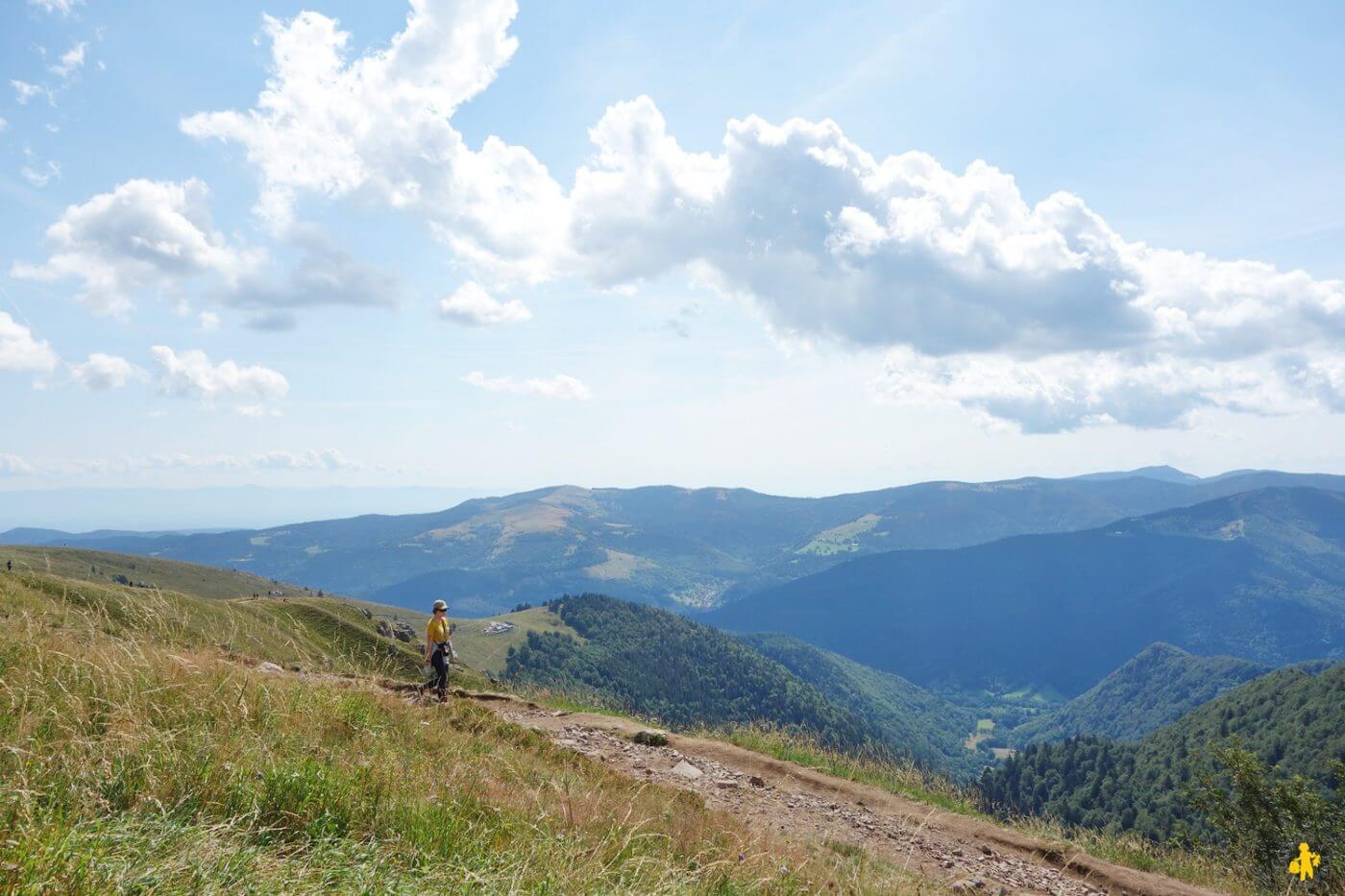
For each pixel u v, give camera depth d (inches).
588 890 247.6
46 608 439.8
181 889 175.8
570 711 810.2
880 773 776.3
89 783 231.1
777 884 329.1
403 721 457.7
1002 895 474.3
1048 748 7362.2
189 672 380.5
